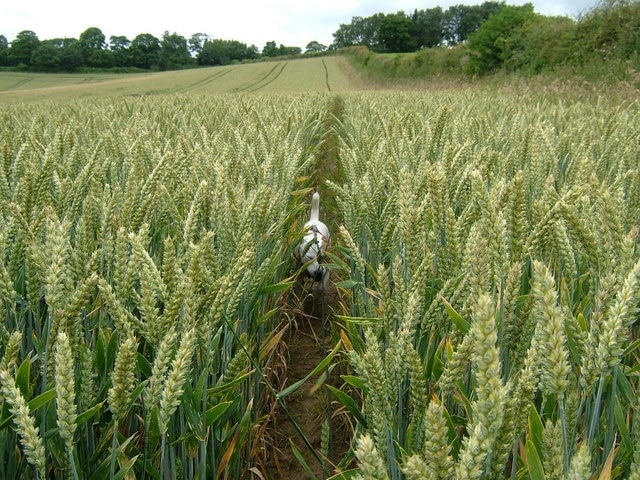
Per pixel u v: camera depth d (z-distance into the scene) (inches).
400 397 72.0
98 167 127.8
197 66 4490.7
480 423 38.8
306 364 177.6
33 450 53.1
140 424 97.3
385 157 181.0
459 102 548.4
